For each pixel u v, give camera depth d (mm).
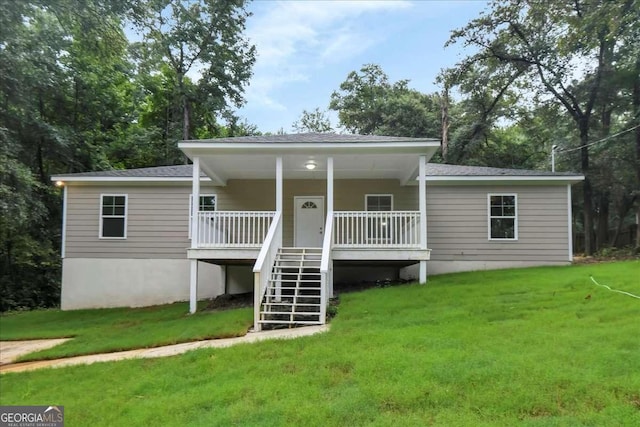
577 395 3652
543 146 27094
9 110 16266
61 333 9336
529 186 12859
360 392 4008
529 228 12766
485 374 4133
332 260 10016
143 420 3871
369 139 10133
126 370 5570
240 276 13547
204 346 6539
